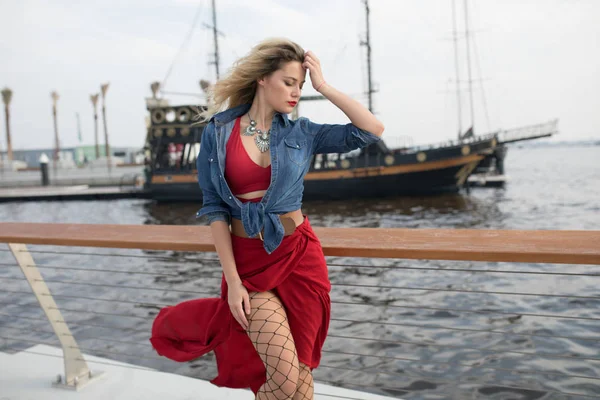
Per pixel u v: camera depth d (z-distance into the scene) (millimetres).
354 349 6664
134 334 7301
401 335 7375
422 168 36219
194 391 2416
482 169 48031
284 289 1583
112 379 2555
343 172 36625
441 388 5312
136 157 64500
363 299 10156
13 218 31469
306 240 1607
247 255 1573
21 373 2666
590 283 10844
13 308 8852
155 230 2168
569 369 5812
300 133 1605
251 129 1597
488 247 1534
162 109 38500
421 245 1627
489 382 5469
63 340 2471
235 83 1592
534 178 53594
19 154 88000
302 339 1603
